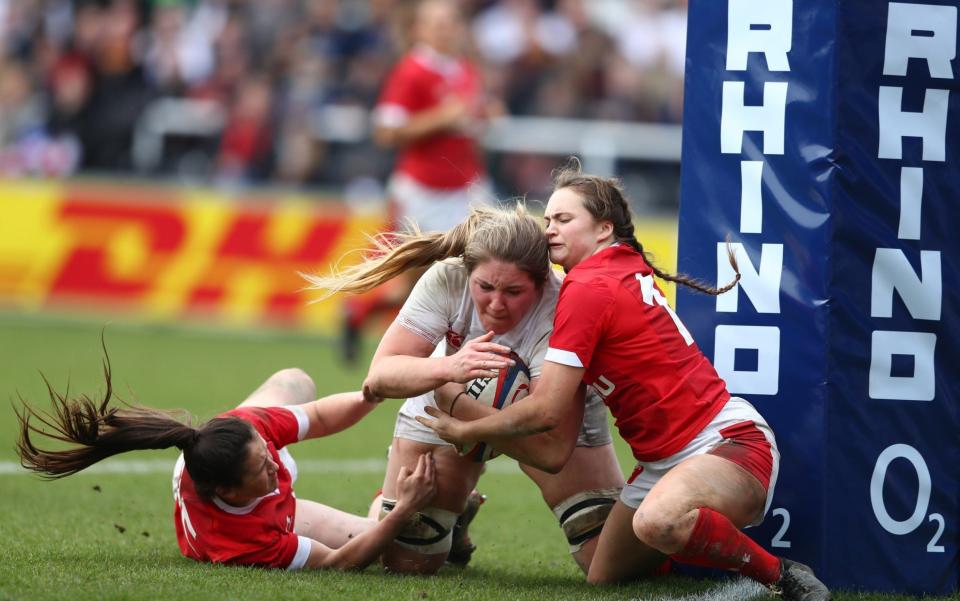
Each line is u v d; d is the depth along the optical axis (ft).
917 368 47.47
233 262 146.00
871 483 47.24
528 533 60.90
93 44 169.99
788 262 47.75
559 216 46.16
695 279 49.06
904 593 47.26
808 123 47.32
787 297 47.73
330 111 158.30
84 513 61.11
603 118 159.02
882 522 47.29
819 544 47.11
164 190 147.74
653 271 46.44
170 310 146.20
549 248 46.06
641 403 44.37
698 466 42.73
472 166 119.85
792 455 47.60
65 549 50.78
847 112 46.88
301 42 168.14
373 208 143.64
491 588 45.27
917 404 47.50
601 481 48.49
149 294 147.02
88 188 149.07
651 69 164.45
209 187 148.56
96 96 168.45
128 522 59.21
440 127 116.57
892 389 47.32
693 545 41.70
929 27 47.16
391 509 48.80
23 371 111.04
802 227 47.39
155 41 170.81
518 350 46.44
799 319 47.52
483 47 169.68
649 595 44.83
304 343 140.26
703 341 48.96
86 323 149.07
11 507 61.87
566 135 149.69
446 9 118.52
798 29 47.55
